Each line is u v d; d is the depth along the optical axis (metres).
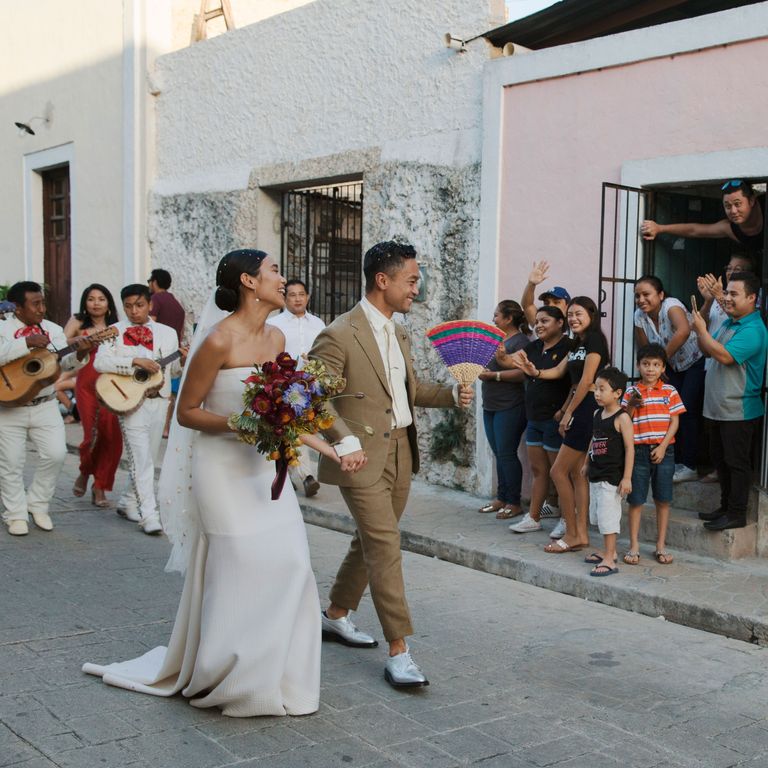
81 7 12.89
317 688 3.89
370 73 8.90
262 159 10.24
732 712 4.07
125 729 3.65
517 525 6.82
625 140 6.86
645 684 4.36
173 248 11.62
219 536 3.79
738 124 6.21
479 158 7.92
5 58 14.84
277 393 3.55
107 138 12.57
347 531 7.28
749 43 6.12
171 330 7.27
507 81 7.56
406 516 7.33
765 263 5.89
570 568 5.91
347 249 10.47
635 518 6.00
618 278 6.68
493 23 7.86
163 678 4.01
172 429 4.04
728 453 5.97
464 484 8.15
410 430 4.49
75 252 13.43
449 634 4.99
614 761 3.55
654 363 5.88
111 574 5.88
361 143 9.03
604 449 5.77
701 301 7.25
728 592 5.41
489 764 3.48
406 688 4.16
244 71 10.42
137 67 11.87
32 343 6.42
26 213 14.59
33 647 4.53
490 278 7.80
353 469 3.95
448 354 4.42
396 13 8.59
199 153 11.17
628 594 5.49
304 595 3.91
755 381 5.91
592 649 4.82
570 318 6.20
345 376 4.29
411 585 5.93
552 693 4.22
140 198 12.00
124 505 7.46
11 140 14.84
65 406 11.81
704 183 6.46
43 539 6.74
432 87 8.31
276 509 3.88
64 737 3.56
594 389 6.11
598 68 6.96
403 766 3.44
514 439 7.20
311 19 9.51
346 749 3.56
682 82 6.49
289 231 10.53
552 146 7.33
